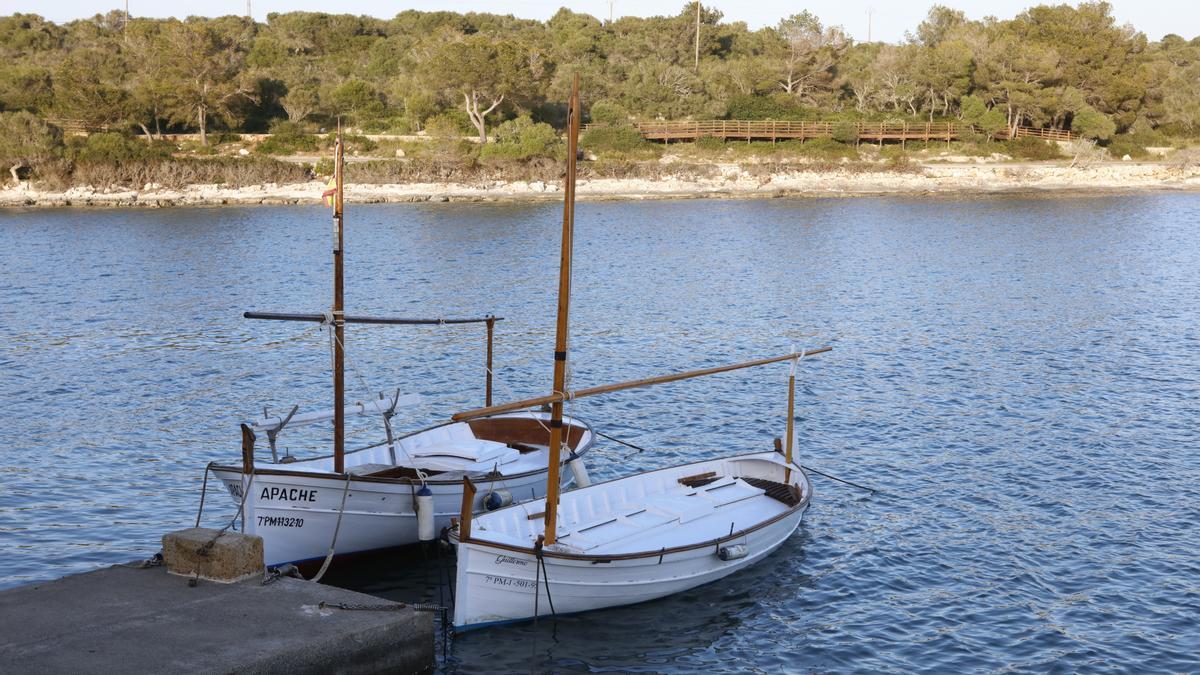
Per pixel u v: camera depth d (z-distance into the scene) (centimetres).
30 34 15438
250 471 1809
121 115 11262
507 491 2077
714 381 3572
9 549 2055
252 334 4416
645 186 11594
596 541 1905
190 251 7212
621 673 1650
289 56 14450
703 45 16325
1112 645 1739
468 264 6656
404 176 11125
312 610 1420
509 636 1744
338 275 2020
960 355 3978
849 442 2881
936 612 1867
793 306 5119
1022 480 2544
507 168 11500
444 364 3878
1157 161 13388
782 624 1823
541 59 12131
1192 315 4794
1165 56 18312
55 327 4538
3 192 10231
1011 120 13938
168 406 3234
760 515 2084
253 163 10850
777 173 12100
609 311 5022
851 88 15188
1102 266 6488
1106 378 3584
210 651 1286
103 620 1366
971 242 7769
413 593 1889
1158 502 2386
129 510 2302
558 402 1786
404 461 2208
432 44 12962
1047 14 15012
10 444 2788
